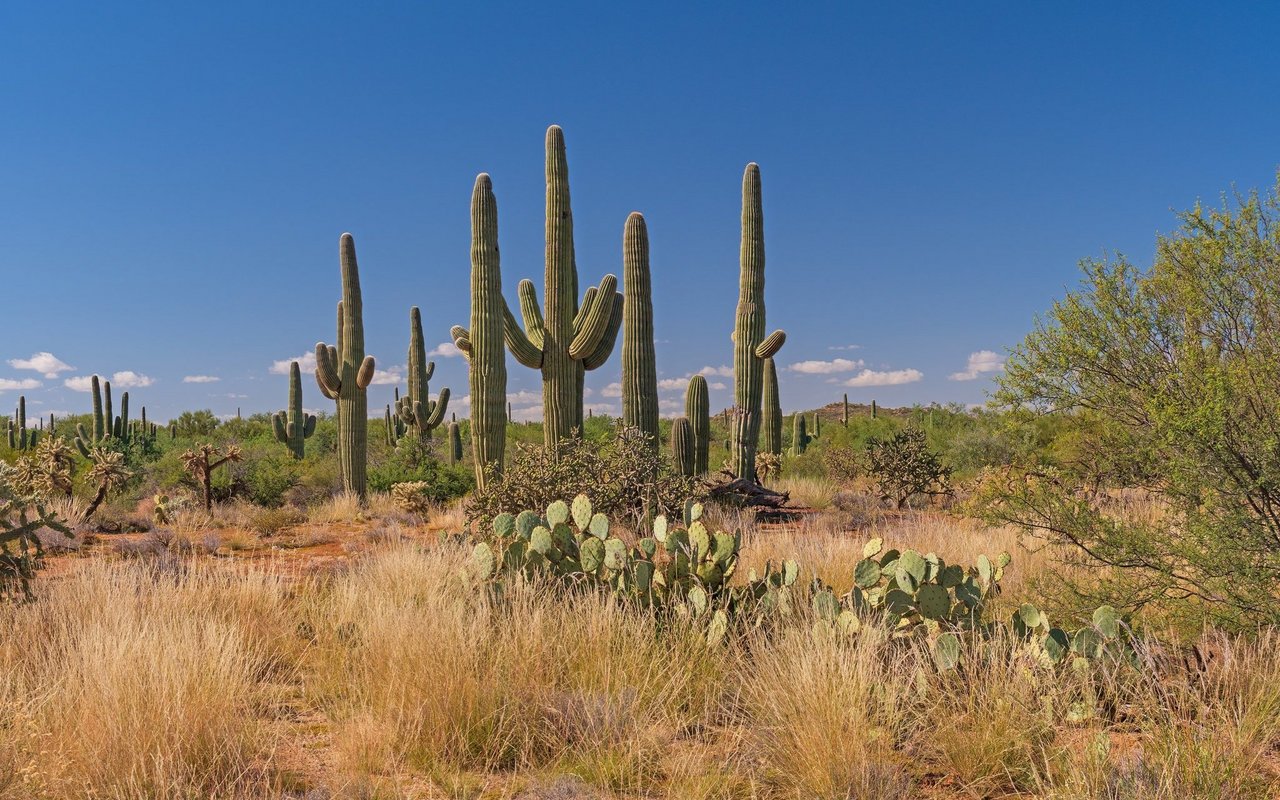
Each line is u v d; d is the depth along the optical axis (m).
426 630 5.14
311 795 3.51
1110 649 4.50
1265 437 4.89
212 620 5.96
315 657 5.96
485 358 13.84
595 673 4.90
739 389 16.84
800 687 4.25
